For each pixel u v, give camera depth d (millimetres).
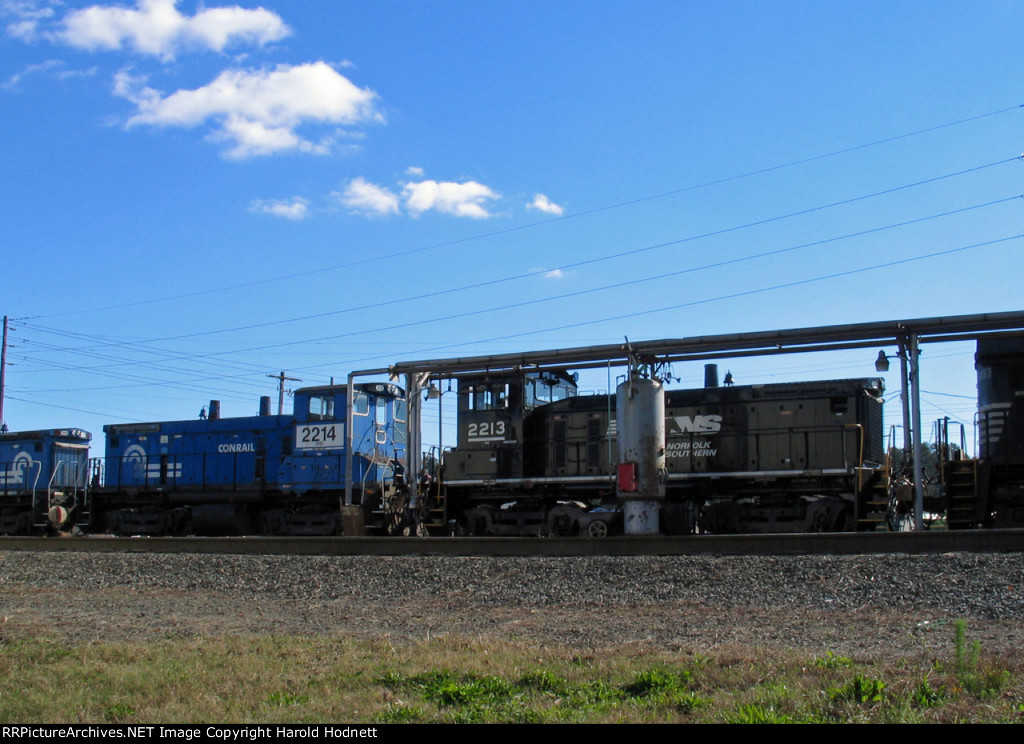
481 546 16953
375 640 10477
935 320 18156
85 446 33938
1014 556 12578
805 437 20609
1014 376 18250
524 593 13289
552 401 24672
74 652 10031
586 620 11375
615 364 20578
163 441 30391
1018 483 18125
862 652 8695
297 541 18938
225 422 29266
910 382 18547
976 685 6855
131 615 13273
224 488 28578
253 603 14172
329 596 14320
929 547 14062
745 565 13477
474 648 9562
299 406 27422
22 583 17188
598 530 21344
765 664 8039
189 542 20031
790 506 20719
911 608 10906
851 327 18656
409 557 16562
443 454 24359
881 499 19453
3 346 44688
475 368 22484
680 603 12023
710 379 23000
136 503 30562
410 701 7578
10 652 10102
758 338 19250
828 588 12031
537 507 23266
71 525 31672
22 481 32844
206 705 7676
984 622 9953
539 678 8016
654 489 19281
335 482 26312
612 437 22422
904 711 6312
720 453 21375
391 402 27953
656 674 7766
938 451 19109
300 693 8023
